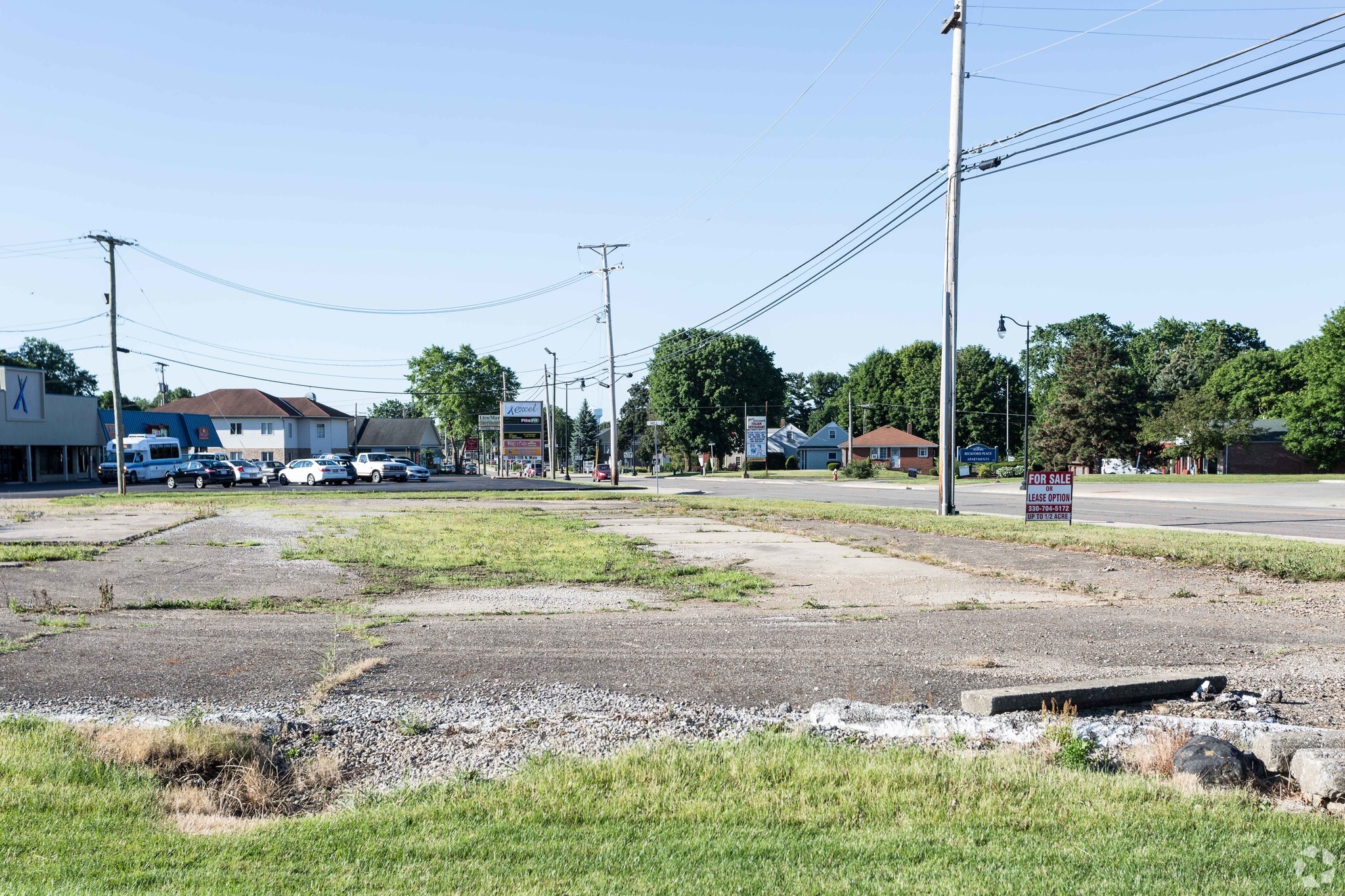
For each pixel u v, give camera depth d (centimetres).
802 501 3662
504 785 563
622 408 14688
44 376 6044
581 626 1110
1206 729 662
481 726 691
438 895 407
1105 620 1134
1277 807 519
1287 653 937
